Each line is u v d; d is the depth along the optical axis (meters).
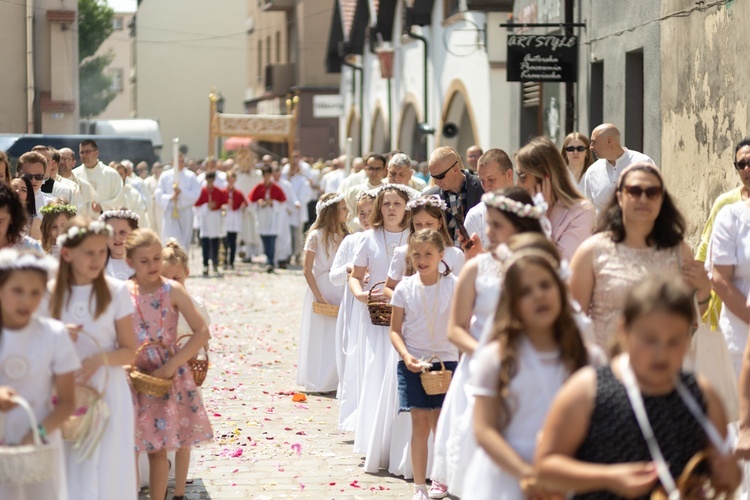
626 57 30.73
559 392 8.12
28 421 10.45
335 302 22.86
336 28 81.38
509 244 9.27
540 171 13.23
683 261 11.69
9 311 10.20
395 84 65.25
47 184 24.20
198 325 13.60
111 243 15.76
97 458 11.63
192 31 132.50
